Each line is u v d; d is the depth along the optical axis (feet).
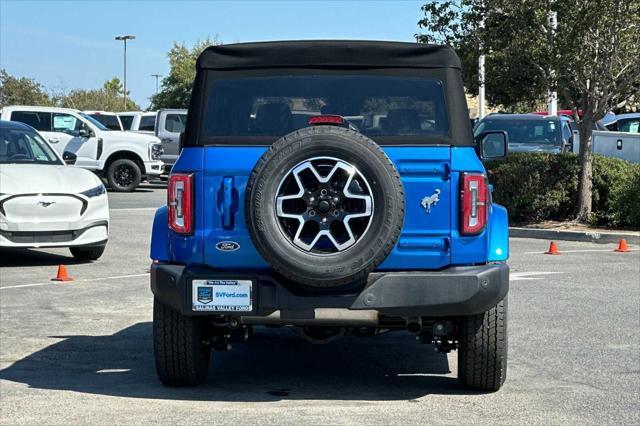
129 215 74.49
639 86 66.03
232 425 21.26
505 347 23.62
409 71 23.41
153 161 102.12
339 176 21.12
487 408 22.93
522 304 37.73
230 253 22.59
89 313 35.63
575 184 66.95
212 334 24.70
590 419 22.03
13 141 49.70
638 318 34.96
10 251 53.31
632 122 100.42
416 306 22.02
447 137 22.81
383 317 23.38
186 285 22.41
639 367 27.45
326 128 21.35
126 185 101.45
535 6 63.67
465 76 71.31
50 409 22.68
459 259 22.52
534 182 66.95
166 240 23.44
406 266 22.48
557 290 41.19
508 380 25.89
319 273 21.01
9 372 26.71
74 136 99.91
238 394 24.29
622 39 62.69
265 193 21.12
